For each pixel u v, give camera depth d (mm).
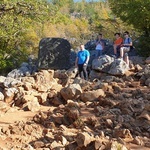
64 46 17031
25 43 26703
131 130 8391
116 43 15914
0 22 20781
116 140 7715
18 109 11461
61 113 10016
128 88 12031
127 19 18891
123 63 14023
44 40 17141
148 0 17375
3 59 23141
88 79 14461
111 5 19750
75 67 14602
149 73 13086
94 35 38875
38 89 12961
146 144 7598
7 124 9648
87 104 10672
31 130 8930
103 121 8984
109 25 34188
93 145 6965
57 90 13156
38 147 7781
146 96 10633
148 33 18562
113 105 10117
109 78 13352
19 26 21859
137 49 17922
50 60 16812
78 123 9086
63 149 7289
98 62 14508
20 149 7660
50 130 8844
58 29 58125
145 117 8859
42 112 10320
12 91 12250
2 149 7559
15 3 19516
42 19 21062
